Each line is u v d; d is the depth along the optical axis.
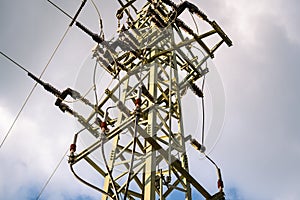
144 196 9.51
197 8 12.94
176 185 11.08
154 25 13.66
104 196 10.68
